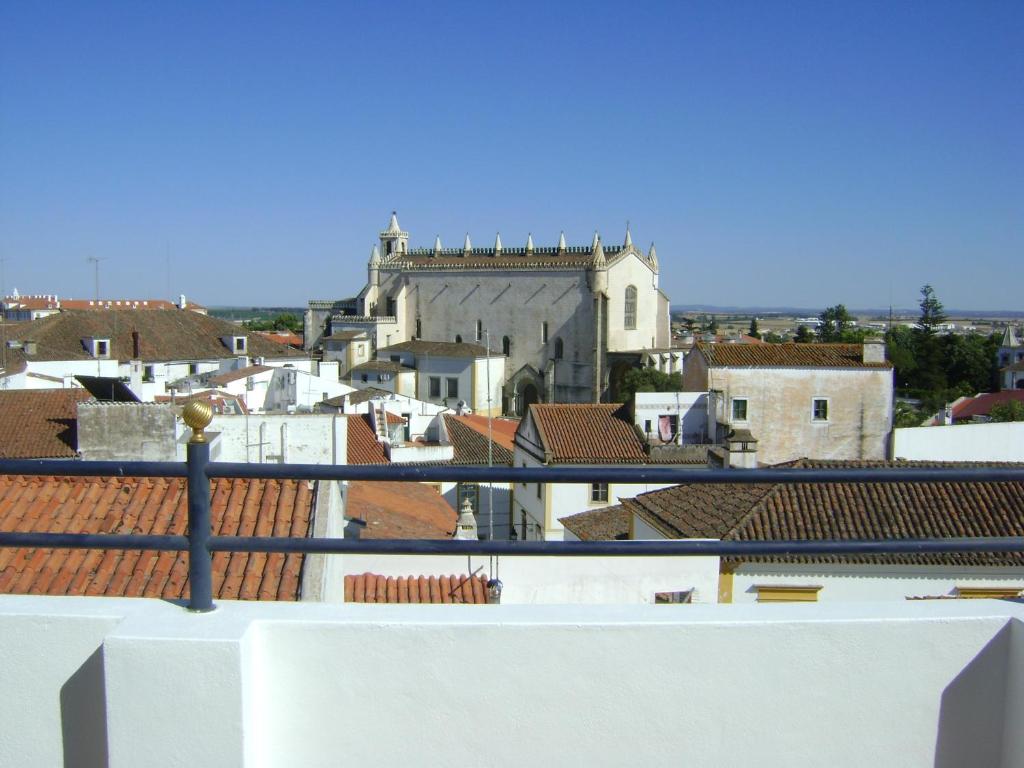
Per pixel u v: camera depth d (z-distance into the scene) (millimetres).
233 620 4027
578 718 4105
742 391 46688
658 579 19234
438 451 43469
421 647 4062
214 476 4270
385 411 48750
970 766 4246
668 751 4141
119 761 3877
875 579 19422
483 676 4074
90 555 10625
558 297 101750
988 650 4195
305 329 124125
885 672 4160
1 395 36094
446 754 4113
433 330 112312
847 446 47500
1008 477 4273
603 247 103875
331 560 12656
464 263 108750
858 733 4176
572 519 29656
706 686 4117
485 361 101250
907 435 39219
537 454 39156
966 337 136375
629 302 102562
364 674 4066
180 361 81438
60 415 35406
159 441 21984
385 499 27531
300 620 4055
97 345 76562
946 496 20969
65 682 4090
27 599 4258
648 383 87688
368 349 109125
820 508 20672
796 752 4172
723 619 4121
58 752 4109
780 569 19422
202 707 3857
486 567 18438
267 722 4078
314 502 12359
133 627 3934
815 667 4137
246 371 63219
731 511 21000
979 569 19234
